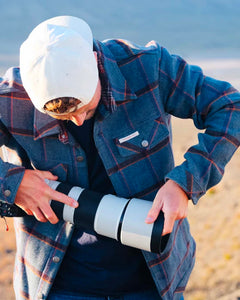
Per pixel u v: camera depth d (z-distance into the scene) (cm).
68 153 183
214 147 177
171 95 184
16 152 191
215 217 475
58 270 196
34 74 151
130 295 197
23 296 200
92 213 173
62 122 178
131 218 170
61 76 149
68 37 152
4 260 440
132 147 183
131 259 193
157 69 180
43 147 183
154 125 184
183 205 171
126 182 185
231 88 183
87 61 153
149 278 199
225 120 178
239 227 446
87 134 181
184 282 208
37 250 193
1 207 184
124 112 181
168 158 189
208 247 424
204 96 182
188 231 209
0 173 177
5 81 180
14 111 179
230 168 588
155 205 169
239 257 400
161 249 174
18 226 198
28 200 178
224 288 364
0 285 398
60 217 179
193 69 188
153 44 189
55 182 182
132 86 180
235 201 499
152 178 188
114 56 180
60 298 195
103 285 193
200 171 175
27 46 156
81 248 192
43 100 153
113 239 188
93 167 187
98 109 175
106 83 172
